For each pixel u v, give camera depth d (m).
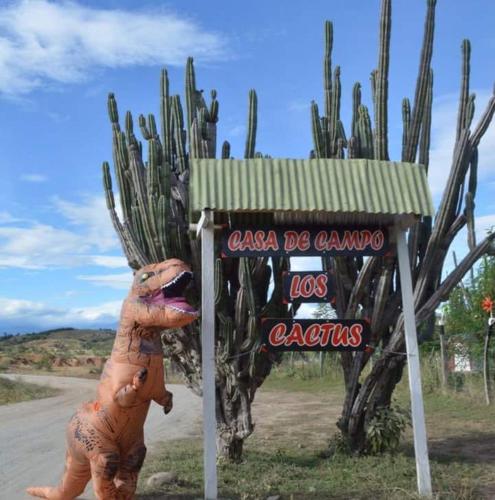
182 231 8.41
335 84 8.62
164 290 5.68
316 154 8.29
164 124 8.99
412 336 6.86
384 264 7.93
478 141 8.05
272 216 7.27
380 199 6.63
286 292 6.98
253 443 10.70
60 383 30.83
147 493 6.98
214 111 8.87
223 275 8.41
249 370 8.07
